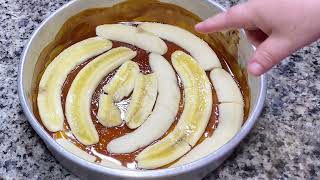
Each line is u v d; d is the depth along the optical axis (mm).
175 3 520
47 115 453
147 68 503
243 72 487
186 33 530
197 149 432
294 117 473
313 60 517
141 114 458
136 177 370
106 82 488
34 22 543
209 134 450
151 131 444
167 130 452
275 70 507
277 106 479
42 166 439
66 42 522
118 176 371
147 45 517
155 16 545
